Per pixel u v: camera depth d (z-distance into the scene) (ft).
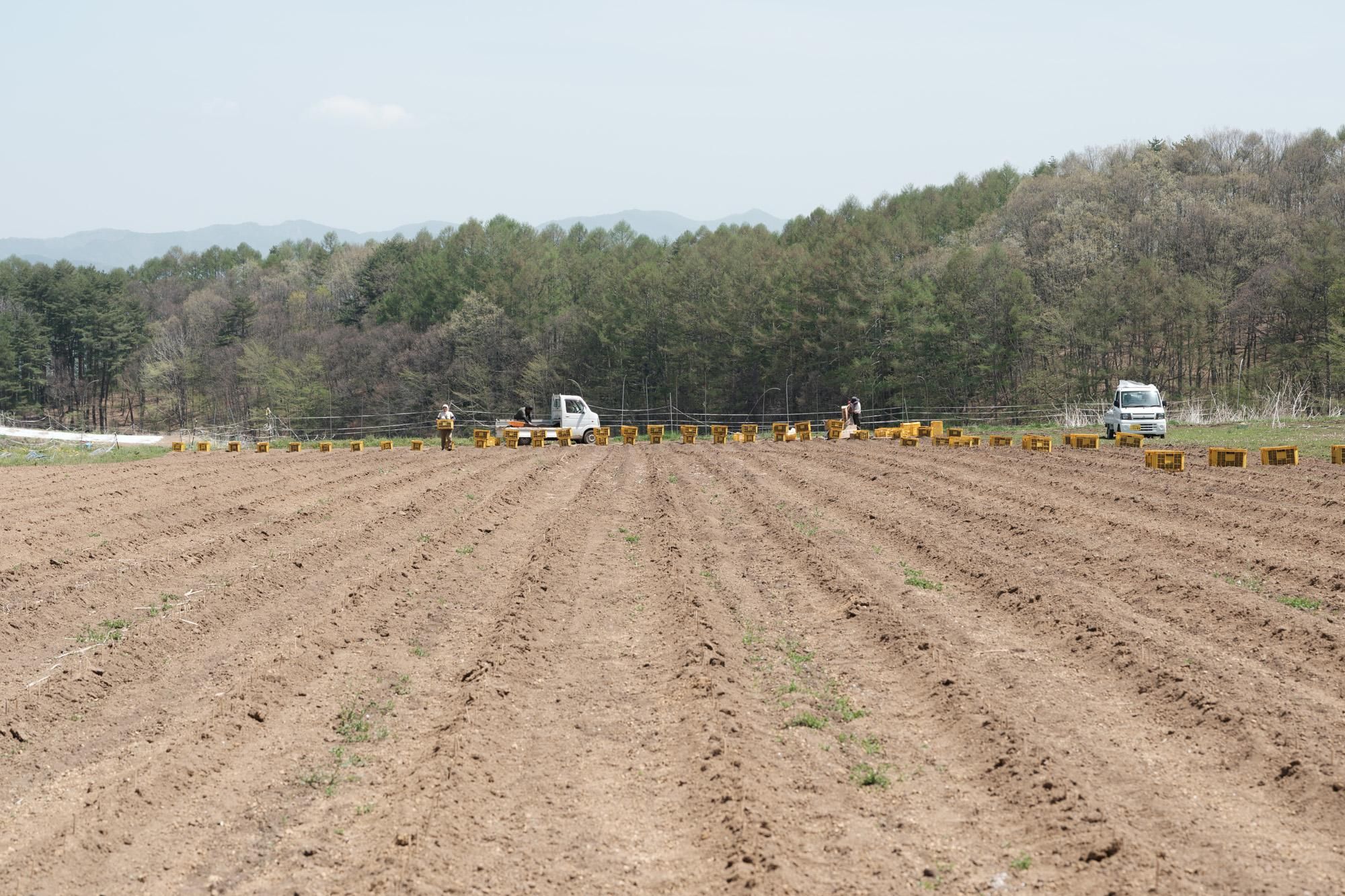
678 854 24.25
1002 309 224.33
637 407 289.12
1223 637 39.42
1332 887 21.95
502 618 44.27
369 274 397.80
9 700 33.99
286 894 22.49
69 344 357.82
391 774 28.99
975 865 23.47
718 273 290.97
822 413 266.36
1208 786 27.04
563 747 30.91
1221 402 188.14
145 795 27.22
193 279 558.56
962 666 36.96
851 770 28.89
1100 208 256.11
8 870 23.70
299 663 38.29
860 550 57.21
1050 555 54.24
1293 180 271.69
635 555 58.29
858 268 243.40
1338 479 76.89
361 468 108.27
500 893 22.47
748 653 39.50
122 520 69.62
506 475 99.09
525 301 323.78
